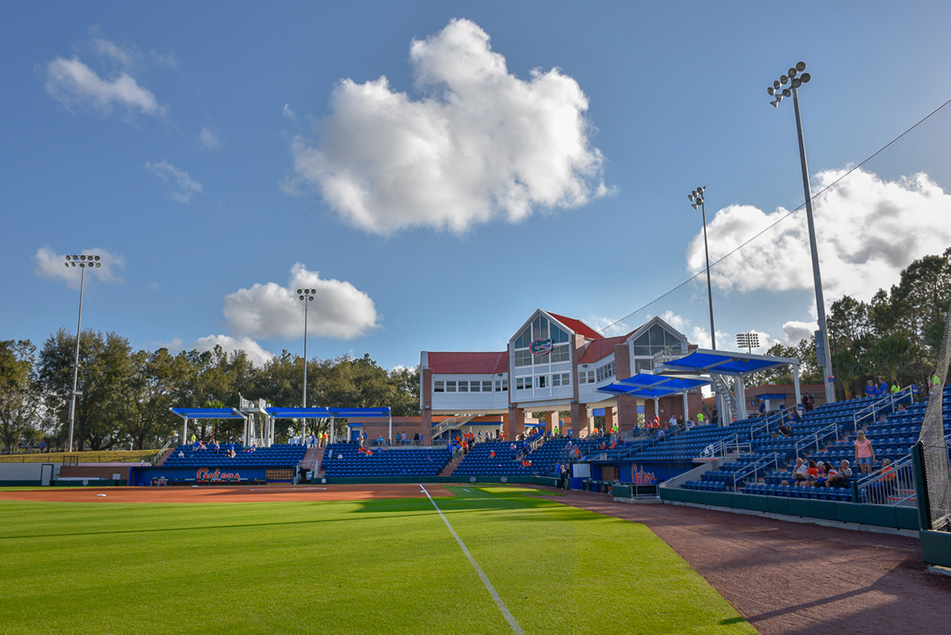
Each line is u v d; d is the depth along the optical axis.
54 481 48.69
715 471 25.06
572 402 53.38
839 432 22.06
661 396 43.12
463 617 7.23
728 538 13.49
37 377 76.56
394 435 67.06
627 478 34.16
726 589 8.61
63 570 10.16
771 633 6.72
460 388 60.72
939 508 10.10
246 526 16.53
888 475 15.40
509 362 58.34
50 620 7.21
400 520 17.73
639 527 15.59
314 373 88.69
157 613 7.48
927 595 8.29
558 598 8.09
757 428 26.81
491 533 14.39
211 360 94.50
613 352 46.47
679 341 33.75
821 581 9.12
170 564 10.62
